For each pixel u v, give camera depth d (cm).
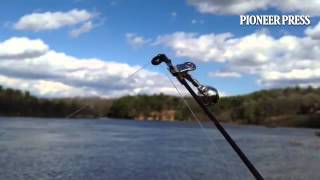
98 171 4266
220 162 5084
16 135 9488
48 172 4147
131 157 5581
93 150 6462
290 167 4931
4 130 11481
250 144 8738
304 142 9512
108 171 4284
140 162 5028
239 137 11638
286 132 16362
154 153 6184
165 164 4847
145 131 13725
